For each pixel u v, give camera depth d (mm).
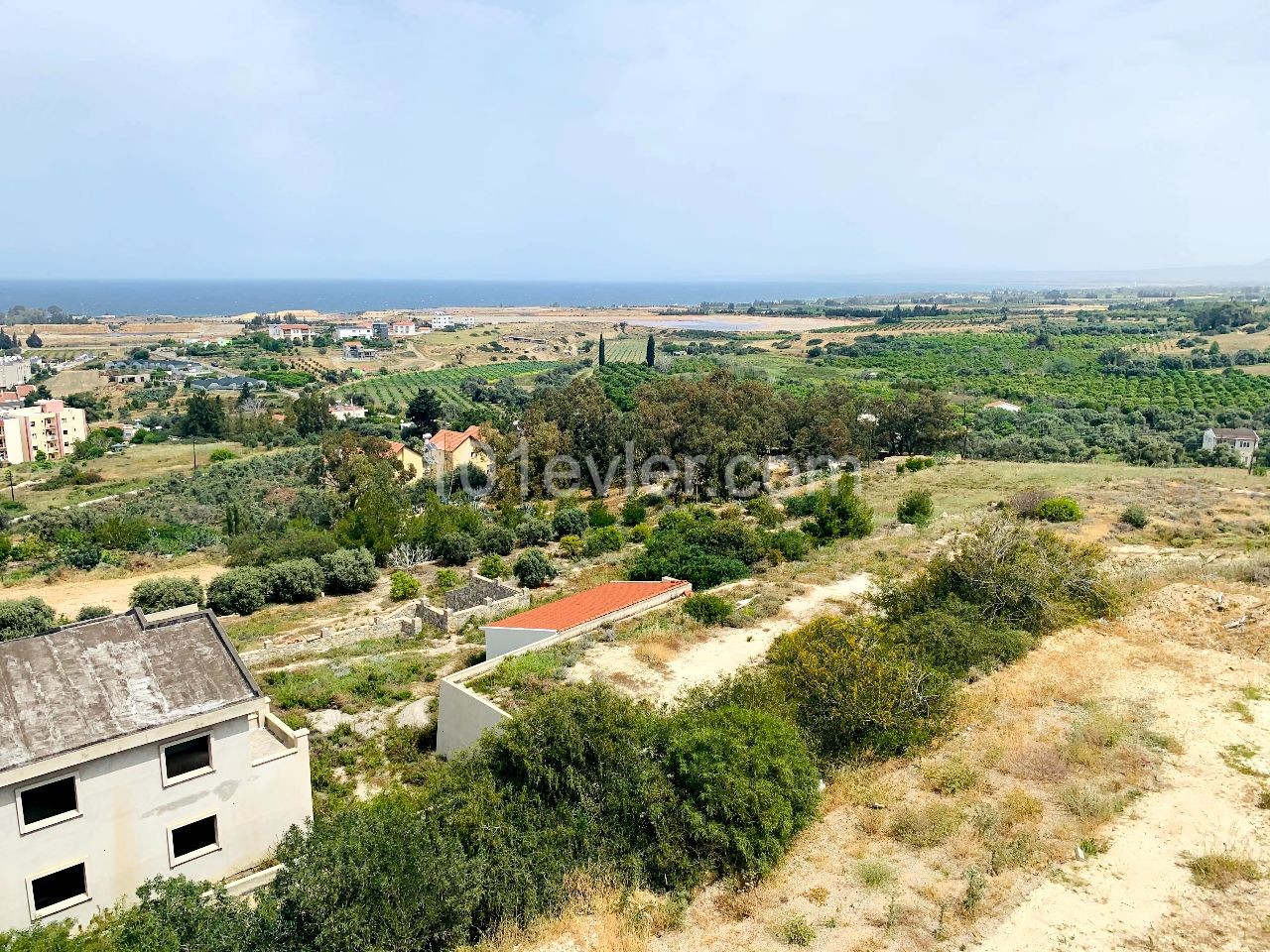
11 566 52406
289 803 17734
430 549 51438
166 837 15852
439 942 12531
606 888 13547
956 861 13688
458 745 21656
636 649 24875
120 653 16688
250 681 16922
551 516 57312
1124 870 13133
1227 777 15875
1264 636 22938
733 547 37188
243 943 11914
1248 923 11828
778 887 13375
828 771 16953
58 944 12367
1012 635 22859
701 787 14477
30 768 13867
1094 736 17469
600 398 74125
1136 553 34031
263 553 45312
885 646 20719
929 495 47625
